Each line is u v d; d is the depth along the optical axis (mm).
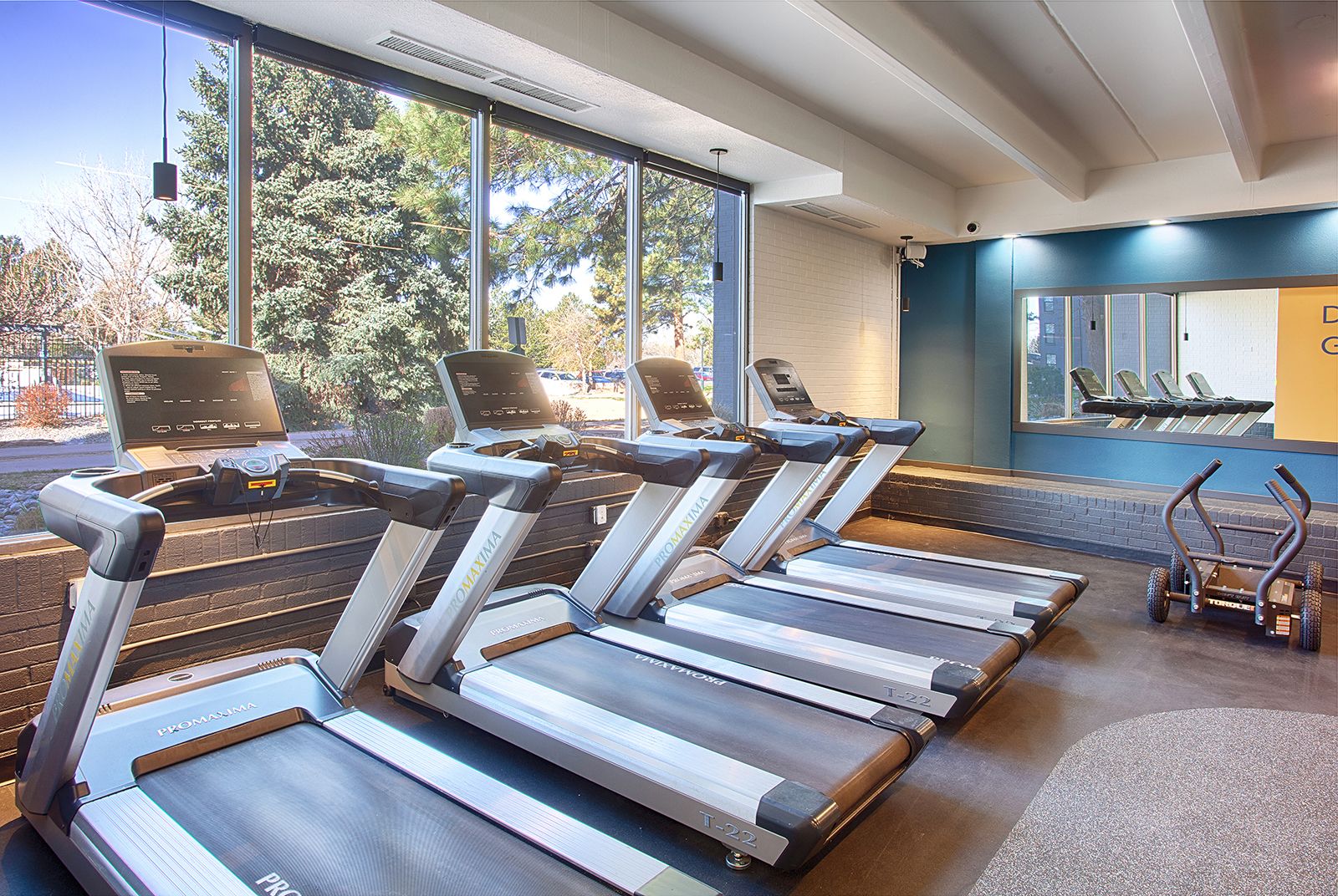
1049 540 7059
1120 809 2783
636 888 1918
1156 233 7211
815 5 3471
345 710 2926
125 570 2018
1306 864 2463
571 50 3887
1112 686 3916
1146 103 5402
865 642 3787
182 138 3418
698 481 3969
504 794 2355
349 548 3820
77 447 3207
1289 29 4230
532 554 4672
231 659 3137
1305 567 5805
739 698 3092
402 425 4301
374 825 2193
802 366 7160
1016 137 5531
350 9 3396
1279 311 6672
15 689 2846
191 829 2168
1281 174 6297
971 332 8312
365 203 4074
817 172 6051
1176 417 7211
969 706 3230
